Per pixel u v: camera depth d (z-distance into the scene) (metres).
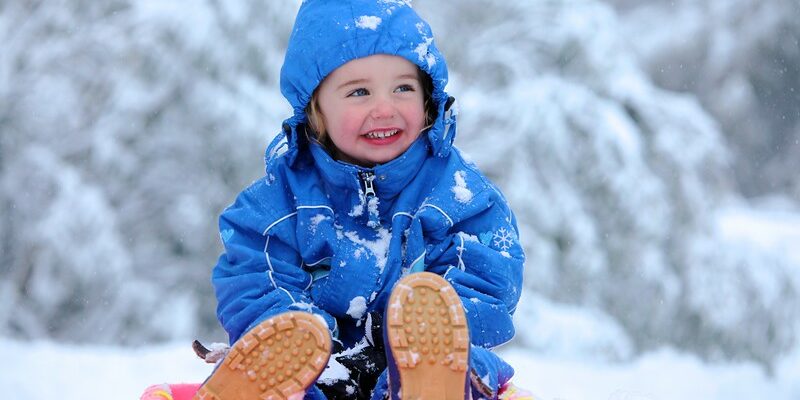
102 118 9.73
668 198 9.67
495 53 10.12
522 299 9.02
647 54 20.75
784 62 20.28
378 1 2.59
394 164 2.58
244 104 9.65
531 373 7.30
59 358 6.29
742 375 9.33
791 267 10.01
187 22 9.64
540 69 10.06
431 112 2.72
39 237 9.60
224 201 9.66
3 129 9.98
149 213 9.69
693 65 20.70
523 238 9.28
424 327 2.08
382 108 2.55
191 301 9.68
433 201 2.59
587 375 7.65
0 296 9.66
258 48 9.80
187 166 9.64
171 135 9.62
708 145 10.04
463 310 2.11
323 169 2.62
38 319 9.69
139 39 9.62
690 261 9.62
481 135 9.74
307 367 2.12
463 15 11.56
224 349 2.46
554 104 9.73
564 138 9.61
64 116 9.95
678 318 9.60
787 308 9.80
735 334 9.62
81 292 9.63
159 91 9.62
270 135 9.59
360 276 2.56
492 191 2.66
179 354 6.41
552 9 10.26
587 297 9.31
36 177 9.80
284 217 2.64
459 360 2.08
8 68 10.22
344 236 2.62
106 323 9.55
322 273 2.62
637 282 9.42
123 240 9.66
